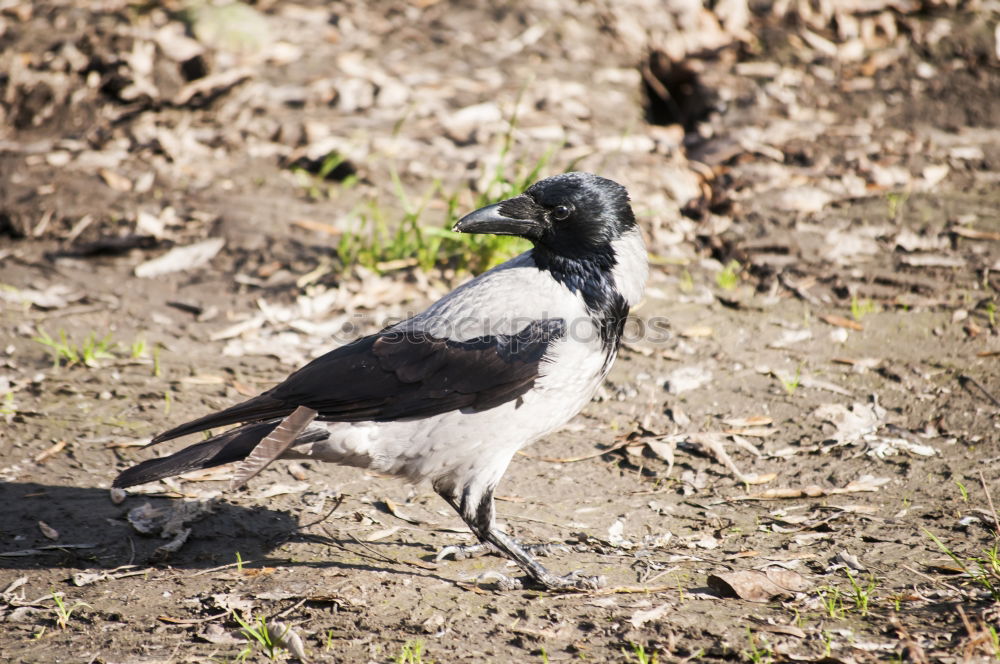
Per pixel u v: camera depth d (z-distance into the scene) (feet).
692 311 40.47
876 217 47.42
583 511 27.96
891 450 30.63
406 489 29.27
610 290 25.63
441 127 54.34
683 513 27.76
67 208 46.42
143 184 48.78
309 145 51.96
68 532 26.12
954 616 21.35
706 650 20.52
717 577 23.22
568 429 32.63
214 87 56.34
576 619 22.17
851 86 61.82
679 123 61.46
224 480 29.17
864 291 41.55
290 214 46.93
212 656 20.61
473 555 25.91
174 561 24.98
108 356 36.17
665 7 67.41
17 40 57.67
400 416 24.36
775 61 64.59
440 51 62.18
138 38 58.13
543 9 66.44
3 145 51.60
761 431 32.12
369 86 57.67
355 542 26.20
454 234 42.45
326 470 30.12
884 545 25.35
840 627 21.22
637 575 24.41
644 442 31.40
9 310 39.29
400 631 21.63
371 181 49.75
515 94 57.82
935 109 59.06
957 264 43.19
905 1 68.90
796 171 52.60
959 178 51.49
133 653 20.72
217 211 46.93
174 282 42.09
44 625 21.90
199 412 32.68
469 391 24.25
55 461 29.53
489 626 21.89
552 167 50.65
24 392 33.37
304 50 61.11
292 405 24.25
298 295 41.04
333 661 20.38
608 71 61.82
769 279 42.93
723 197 50.03
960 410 32.76
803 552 25.26
